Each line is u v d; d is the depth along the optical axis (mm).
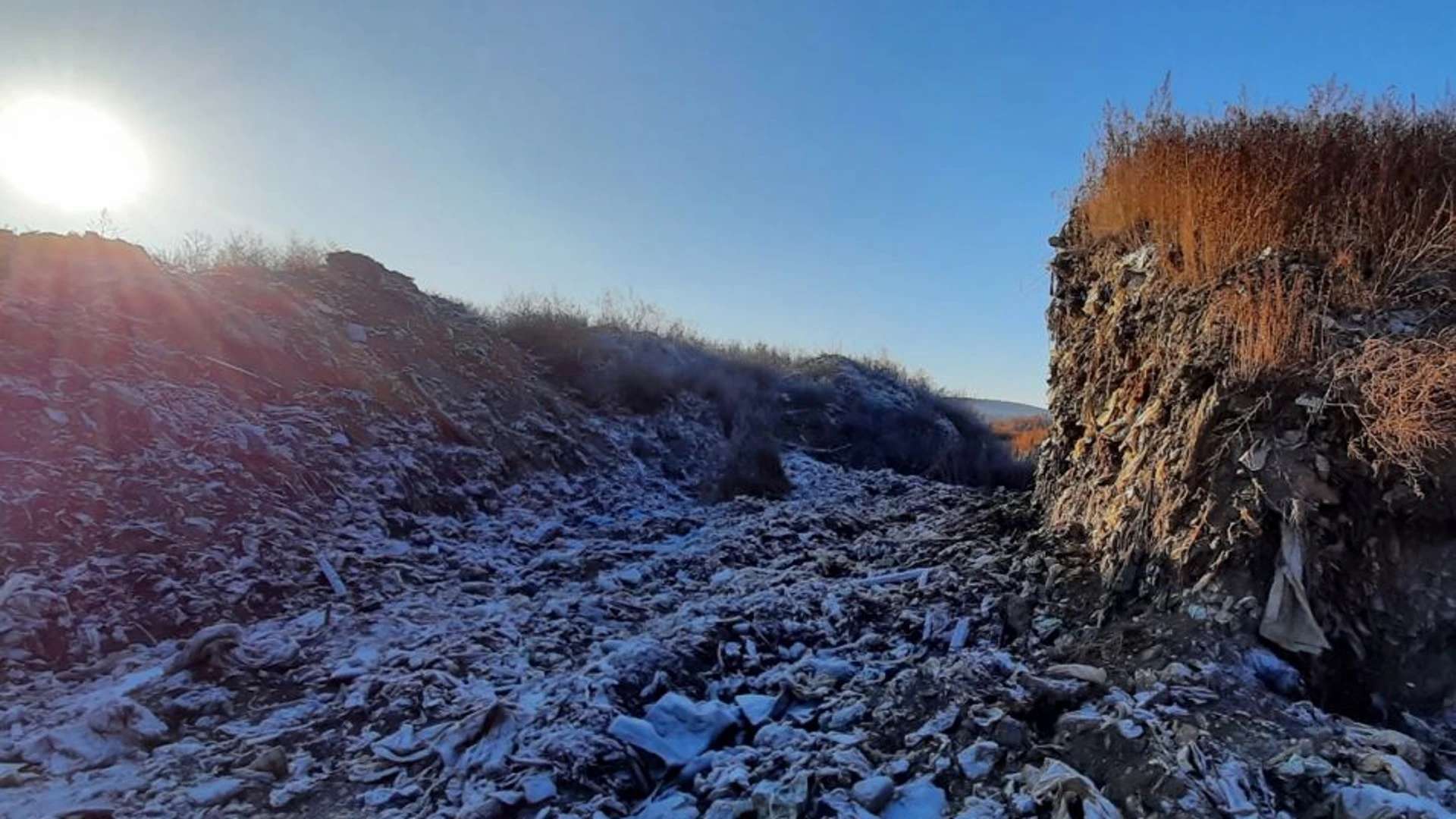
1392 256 4410
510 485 11000
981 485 16797
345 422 9594
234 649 4820
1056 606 4684
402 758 3711
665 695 4145
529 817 3250
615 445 14477
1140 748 3043
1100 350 6000
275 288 11750
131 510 6094
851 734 3658
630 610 6184
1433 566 3588
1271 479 3881
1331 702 3443
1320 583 3646
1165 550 4227
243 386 9023
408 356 12531
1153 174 5809
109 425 6863
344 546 7152
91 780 3492
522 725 3898
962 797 3113
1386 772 2746
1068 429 6348
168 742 3908
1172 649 3742
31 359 7156
